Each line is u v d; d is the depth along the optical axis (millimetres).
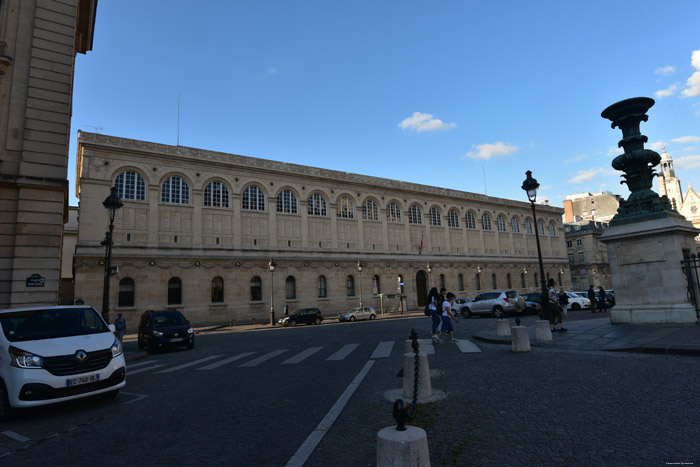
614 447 4273
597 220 94188
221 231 37656
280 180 42062
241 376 10273
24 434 6234
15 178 14883
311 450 4770
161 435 5770
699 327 11328
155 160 35219
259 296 38812
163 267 33938
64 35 16734
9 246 14820
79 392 7273
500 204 61750
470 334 16281
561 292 23016
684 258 12891
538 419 5312
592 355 9328
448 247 54625
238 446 5121
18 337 7641
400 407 3275
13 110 15461
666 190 96000
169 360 14922
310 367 10977
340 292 43969
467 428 5172
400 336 17781
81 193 31719
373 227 48438
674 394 5863
